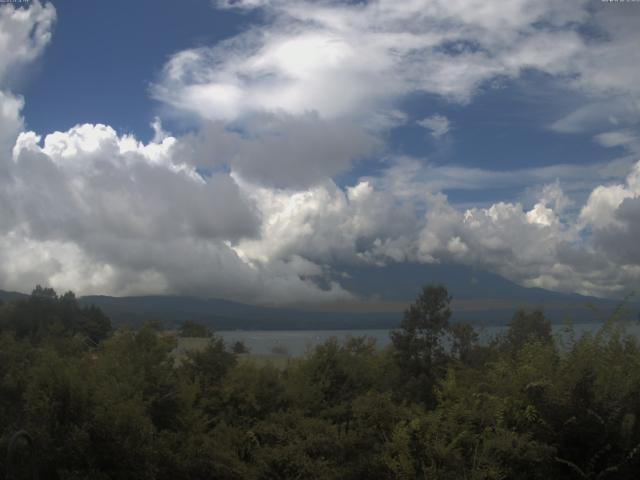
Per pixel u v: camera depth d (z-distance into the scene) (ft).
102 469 25.63
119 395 28.60
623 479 22.67
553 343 27.14
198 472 29.17
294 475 26.76
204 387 38.68
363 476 25.13
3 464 24.59
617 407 23.43
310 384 39.75
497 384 26.58
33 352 37.68
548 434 23.77
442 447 23.25
